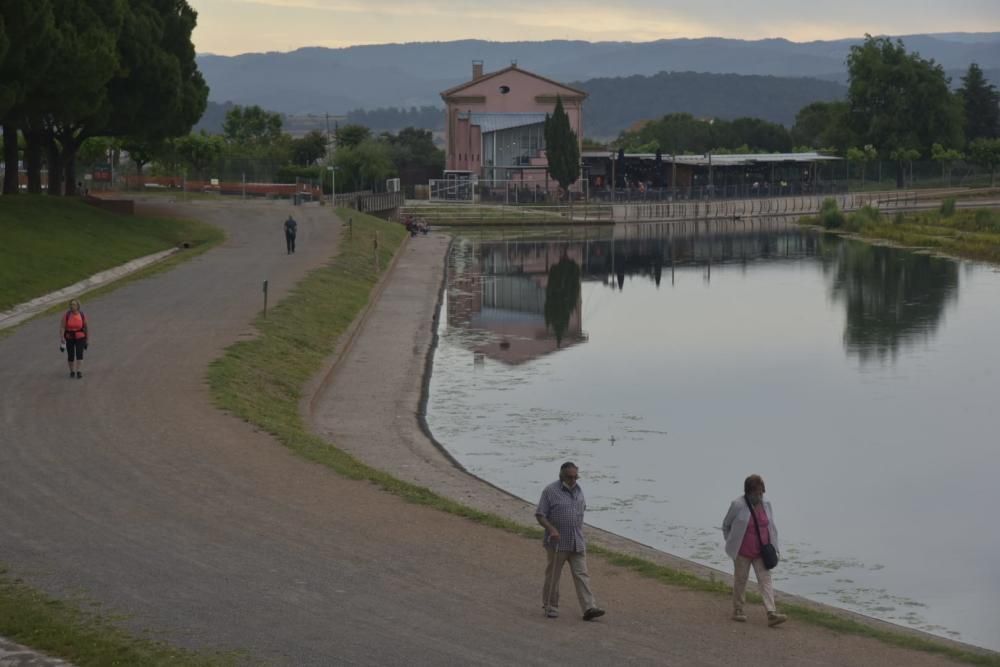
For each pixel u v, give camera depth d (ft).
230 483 83.10
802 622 62.39
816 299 236.02
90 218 237.04
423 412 129.59
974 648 64.69
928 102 591.78
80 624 55.57
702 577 75.87
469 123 498.28
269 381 126.41
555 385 148.05
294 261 222.28
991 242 330.54
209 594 60.64
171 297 173.47
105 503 76.48
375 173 459.73
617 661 54.49
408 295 217.36
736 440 122.21
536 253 338.54
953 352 172.96
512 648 55.42
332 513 77.51
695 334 191.72
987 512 98.84
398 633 56.59
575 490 60.03
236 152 504.02
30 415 100.48
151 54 255.29
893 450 118.73
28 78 208.54
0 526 70.74
